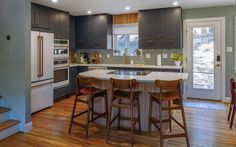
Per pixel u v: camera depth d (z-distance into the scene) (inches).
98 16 252.5
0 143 123.7
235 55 211.3
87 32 261.1
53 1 185.3
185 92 231.6
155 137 131.2
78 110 188.2
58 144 121.8
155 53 240.4
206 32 220.2
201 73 226.1
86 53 276.8
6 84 145.8
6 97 146.2
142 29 229.9
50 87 197.8
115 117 139.6
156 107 138.1
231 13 209.2
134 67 223.3
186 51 228.5
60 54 219.8
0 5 144.3
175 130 141.4
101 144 121.8
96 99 152.0
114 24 258.2
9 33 142.8
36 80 177.9
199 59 225.5
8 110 142.0
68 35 236.4
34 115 174.2
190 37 226.4
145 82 133.6
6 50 144.6
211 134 134.5
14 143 123.7
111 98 127.1
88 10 229.3
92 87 137.9
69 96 241.0
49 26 205.8
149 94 129.3
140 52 247.3
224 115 172.4
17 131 139.9
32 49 172.1
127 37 256.8
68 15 237.3
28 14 140.6
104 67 239.6
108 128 126.7
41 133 137.9
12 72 143.3
